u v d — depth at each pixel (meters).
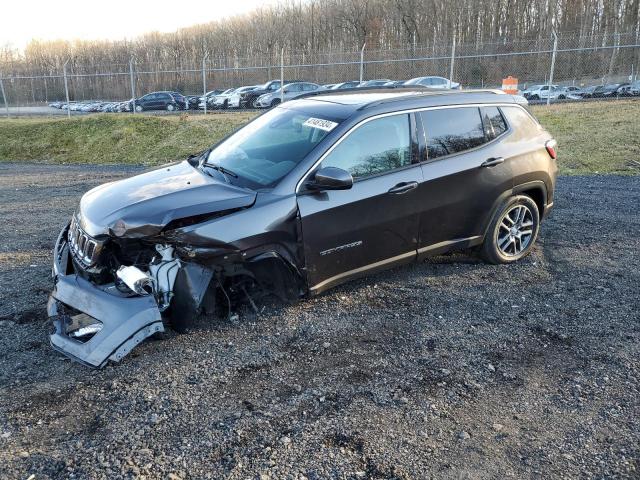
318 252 4.19
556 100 22.39
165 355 3.76
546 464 2.76
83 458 2.79
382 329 4.16
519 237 5.48
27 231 7.06
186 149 15.82
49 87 29.61
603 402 3.26
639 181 9.80
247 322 4.23
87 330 3.64
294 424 3.05
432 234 4.81
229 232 3.80
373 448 2.86
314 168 4.17
